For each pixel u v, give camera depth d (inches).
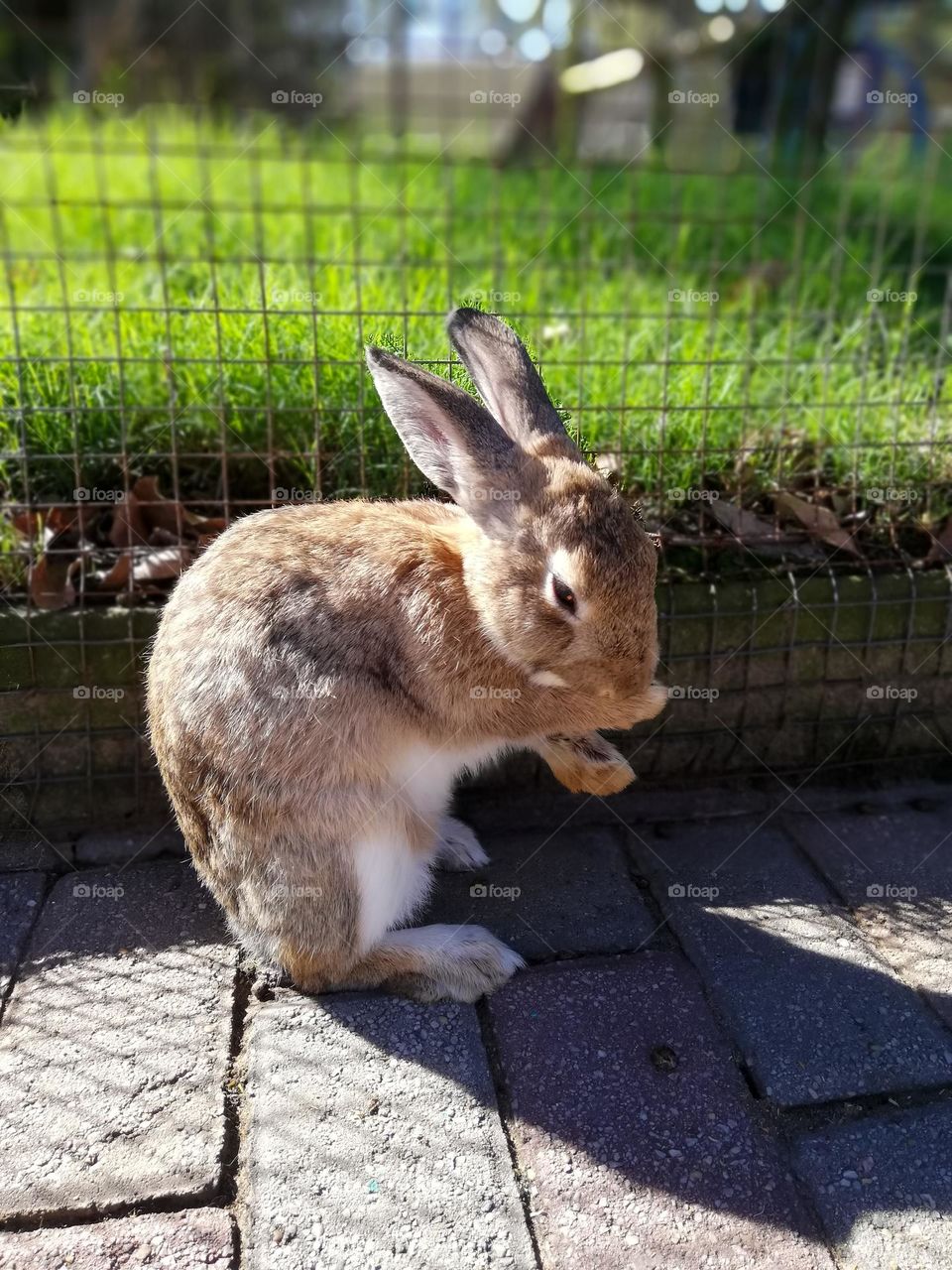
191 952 18.3
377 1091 15.7
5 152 42.5
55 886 19.9
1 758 20.9
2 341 24.6
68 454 22.0
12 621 20.3
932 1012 17.2
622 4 54.5
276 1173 14.4
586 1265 13.4
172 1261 13.4
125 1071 16.0
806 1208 14.2
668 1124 15.3
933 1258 13.6
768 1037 16.7
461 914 19.3
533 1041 16.6
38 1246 13.6
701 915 19.2
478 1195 14.2
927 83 50.3
